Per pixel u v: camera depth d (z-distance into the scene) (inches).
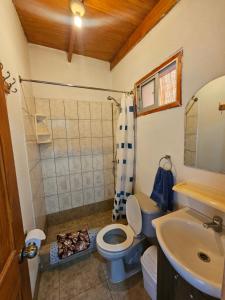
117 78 92.0
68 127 92.3
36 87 84.2
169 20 50.7
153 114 63.1
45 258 61.1
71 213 97.3
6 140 24.1
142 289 53.2
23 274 27.2
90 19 62.9
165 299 38.1
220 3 35.5
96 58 96.3
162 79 56.1
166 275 36.7
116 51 88.6
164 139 57.9
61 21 65.1
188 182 47.6
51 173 90.7
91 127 98.0
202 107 42.2
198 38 41.4
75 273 60.2
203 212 44.0
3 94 24.5
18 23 59.6
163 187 54.4
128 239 58.0
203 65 40.8
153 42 59.1
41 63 84.2
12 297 21.6
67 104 91.0
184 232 41.1
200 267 33.7
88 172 99.7
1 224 20.8
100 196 104.6
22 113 53.1
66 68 90.0
